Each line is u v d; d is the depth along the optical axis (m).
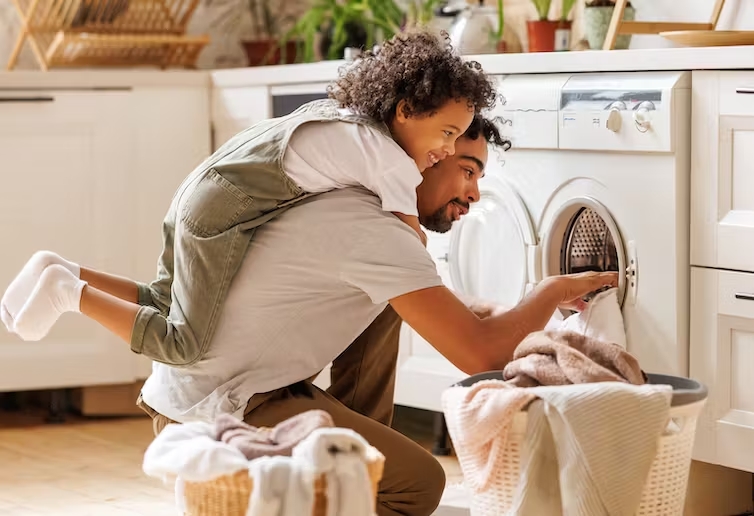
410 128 2.15
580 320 2.54
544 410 1.78
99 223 3.71
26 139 3.62
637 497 1.75
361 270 2.05
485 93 2.16
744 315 2.37
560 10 3.53
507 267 2.86
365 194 2.12
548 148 2.70
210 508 1.69
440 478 2.17
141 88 3.74
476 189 2.32
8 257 3.64
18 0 3.78
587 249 2.78
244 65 4.48
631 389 1.77
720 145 2.39
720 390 2.44
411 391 3.16
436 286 2.04
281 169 2.11
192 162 3.83
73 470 3.12
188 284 2.12
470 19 3.32
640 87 2.50
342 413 2.14
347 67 2.37
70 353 3.66
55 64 3.84
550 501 1.81
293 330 2.13
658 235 2.49
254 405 2.12
